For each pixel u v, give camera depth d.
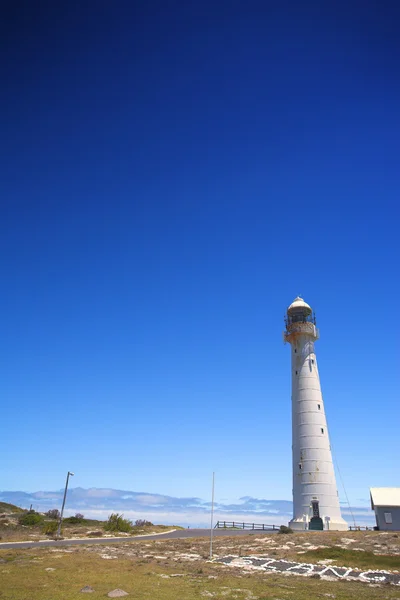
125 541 50.06
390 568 31.89
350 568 31.94
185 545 45.19
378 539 45.69
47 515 75.56
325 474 63.66
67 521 71.06
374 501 59.59
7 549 39.75
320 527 60.53
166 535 60.59
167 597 21.84
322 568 32.00
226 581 26.64
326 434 67.06
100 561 33.41
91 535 56.78
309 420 67.00
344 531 55.22
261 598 22.00
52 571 28.30
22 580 25.02
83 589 22.98
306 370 70.75
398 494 60.84
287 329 74.81
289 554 38.09
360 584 26.61
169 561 34.94
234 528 78.25
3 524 60.19
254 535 54.03
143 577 27.38
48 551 38.50
